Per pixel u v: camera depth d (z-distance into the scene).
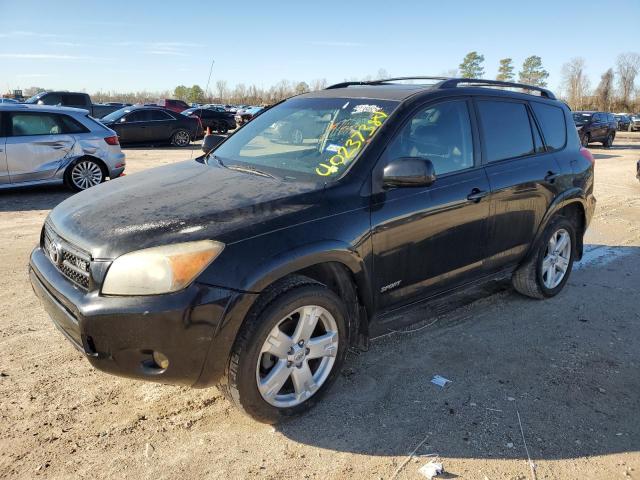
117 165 9.98
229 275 2.55
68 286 2.69
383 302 3.37
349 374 3.48
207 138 4.53
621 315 4.58
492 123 4.12
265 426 2.93
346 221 3.00
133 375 2.57
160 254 2.48
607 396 3.32
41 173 9.09
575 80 87.69
